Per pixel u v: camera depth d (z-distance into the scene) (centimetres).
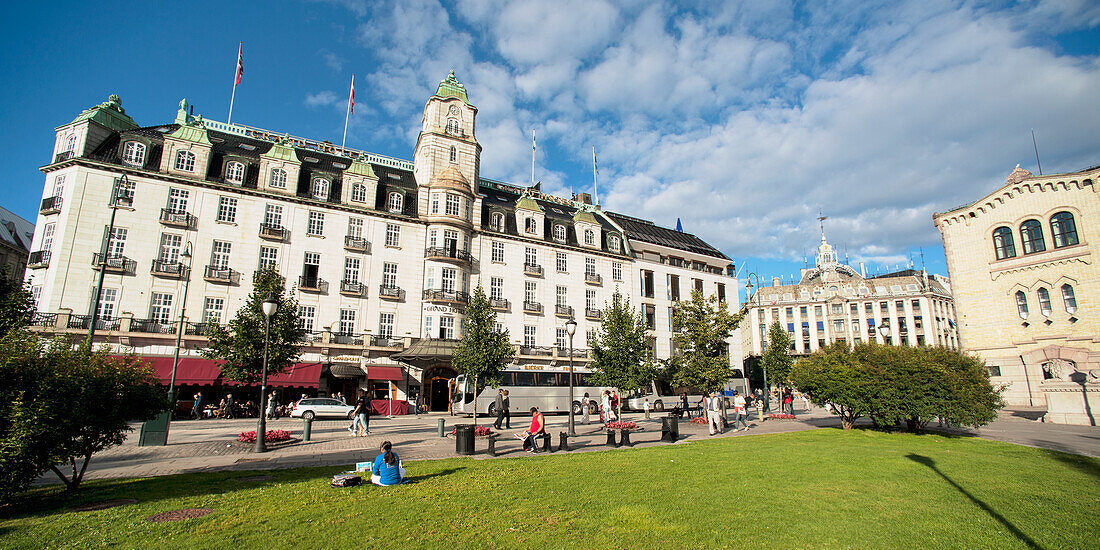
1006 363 3594
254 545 708
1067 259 3378
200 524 802
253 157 3972
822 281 9425
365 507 909
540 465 1359
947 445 1730
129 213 3425
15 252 4862
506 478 1170
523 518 841
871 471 1242
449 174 4388
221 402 3139
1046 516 854
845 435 2053
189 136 3709
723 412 2650
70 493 1014
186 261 3494
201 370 3216
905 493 1014
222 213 3672
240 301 3591
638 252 5547
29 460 894
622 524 809
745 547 710
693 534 761
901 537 752
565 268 4881
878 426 2228
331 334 3703
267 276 2933
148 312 3347
